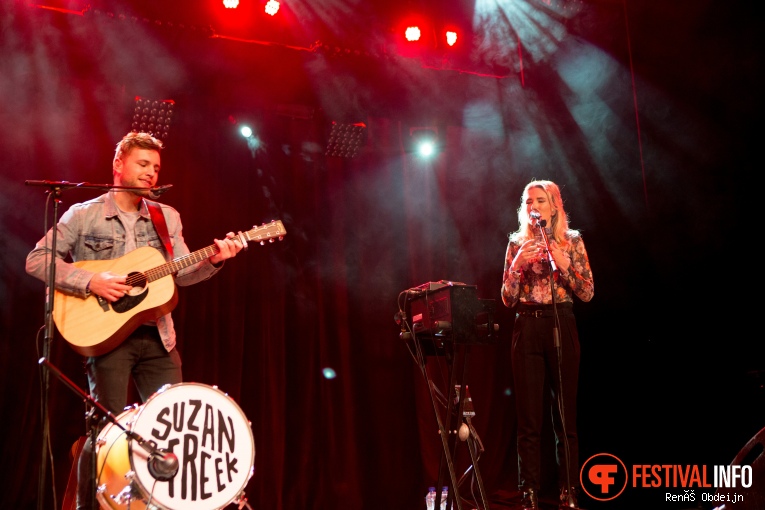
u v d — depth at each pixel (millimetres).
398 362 5766
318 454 5348
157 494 2461
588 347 5859
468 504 4898
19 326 4777
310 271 5695
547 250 3742
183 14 4934
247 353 5352
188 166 5438
